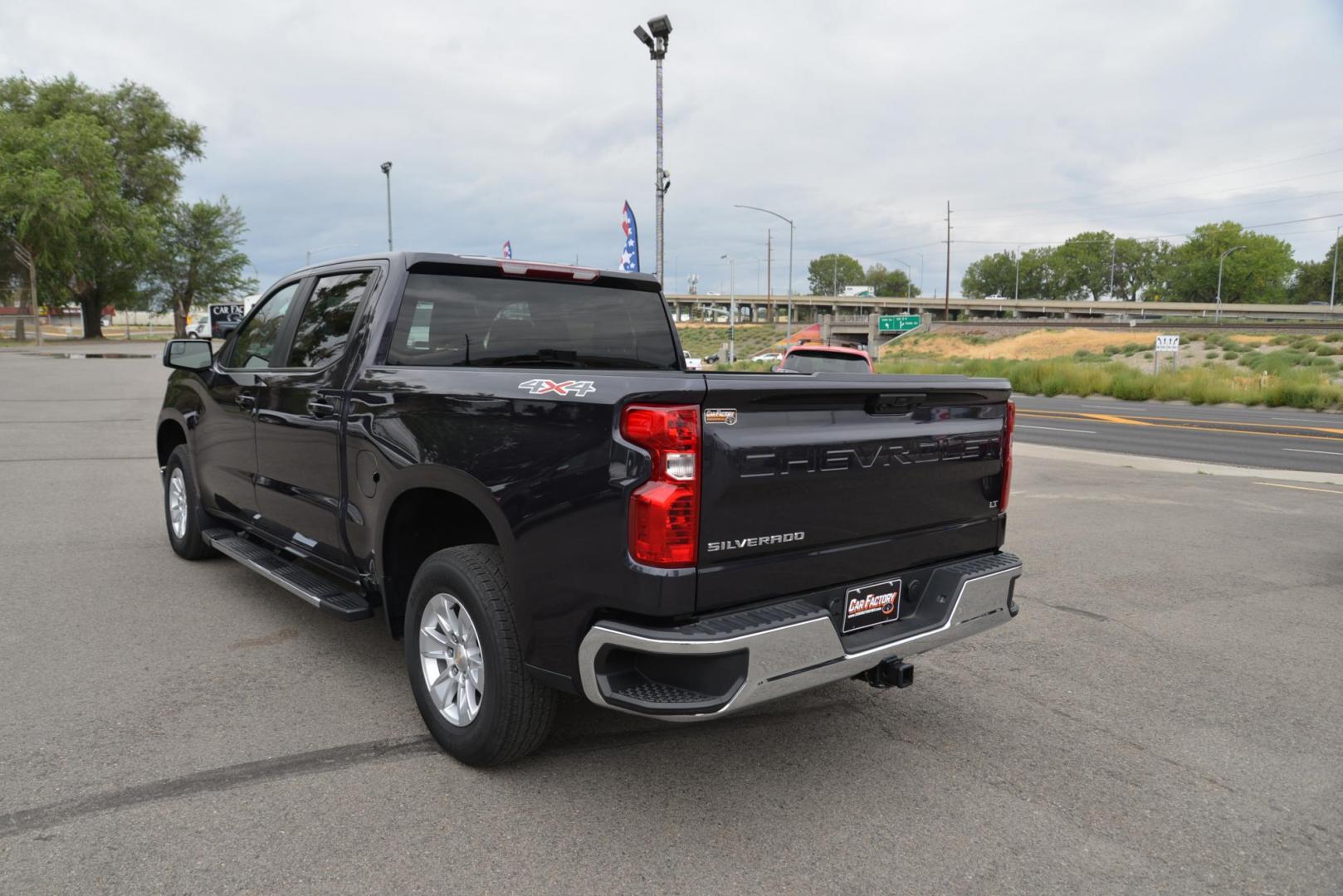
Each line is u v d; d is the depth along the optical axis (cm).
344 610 383
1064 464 1345
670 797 317
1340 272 15862
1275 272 15812
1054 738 379
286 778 321
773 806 313
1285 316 12875
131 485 918
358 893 256
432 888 259
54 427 1422
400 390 355
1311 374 3331
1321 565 696
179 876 261
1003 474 380
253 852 274
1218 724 397
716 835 293
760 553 287
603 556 273
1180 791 334
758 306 18425
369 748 347
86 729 357
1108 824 310
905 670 323
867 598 325
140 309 7969
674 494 263
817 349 1549
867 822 304
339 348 412
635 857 278
